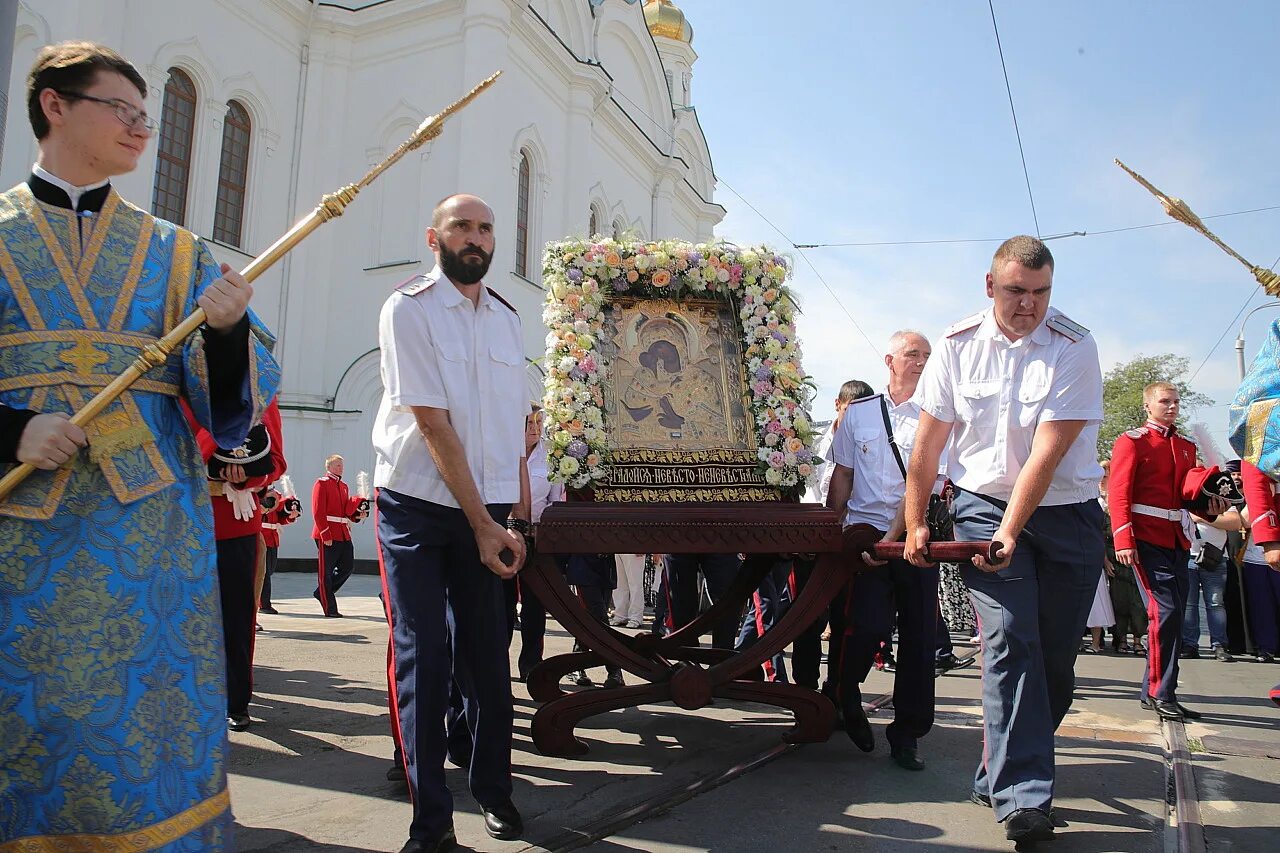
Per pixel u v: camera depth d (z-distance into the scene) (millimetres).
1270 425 3348
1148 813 3592
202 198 17469
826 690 4992
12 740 1963
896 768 4188
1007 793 3209
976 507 3631
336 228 19766
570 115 22609
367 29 20219
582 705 4141
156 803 2027
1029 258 3377
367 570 18234
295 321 19000
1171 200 3396
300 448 18562
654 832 3277
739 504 4125
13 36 2980
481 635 3277
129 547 2119
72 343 2182
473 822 3342
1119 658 8914
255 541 4668
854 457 5102
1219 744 4836
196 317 2256
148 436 2232
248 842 3055
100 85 2256
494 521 3242
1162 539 5762
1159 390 5906
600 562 6512
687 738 4676
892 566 4324
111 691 2025
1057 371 3389
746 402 4438
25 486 2072
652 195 28516
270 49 19156
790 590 5996
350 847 3023
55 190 2258
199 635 2223
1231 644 9164
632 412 4352
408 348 3189
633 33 27125
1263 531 3715
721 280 4520
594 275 4477
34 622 2008
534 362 4438
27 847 1948
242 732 4613
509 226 19391
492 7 18891
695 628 5258
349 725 4824
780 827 3342
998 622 3389
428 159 19047
